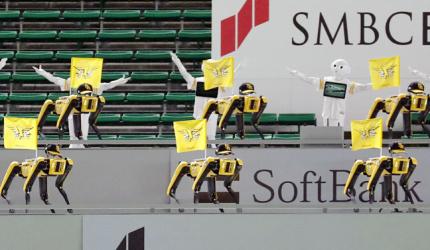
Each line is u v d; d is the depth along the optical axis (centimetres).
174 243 5419
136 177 6125
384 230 5400
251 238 5409
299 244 5403
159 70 8038
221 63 6106
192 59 7988
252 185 6056
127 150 6128
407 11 7569
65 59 8056
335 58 7556
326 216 5400
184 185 6078
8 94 7756
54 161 5716
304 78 6619
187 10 8281
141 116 7462
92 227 5428
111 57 8006
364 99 7381
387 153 6044
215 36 7638
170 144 6756
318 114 7481
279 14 7594
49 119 7500
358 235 5403
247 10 7606
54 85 7981
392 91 7394
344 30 7569
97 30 8300
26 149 6072
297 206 5575
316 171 6047
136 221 5428
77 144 6247
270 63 7562
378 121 5762
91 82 6050
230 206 5591
